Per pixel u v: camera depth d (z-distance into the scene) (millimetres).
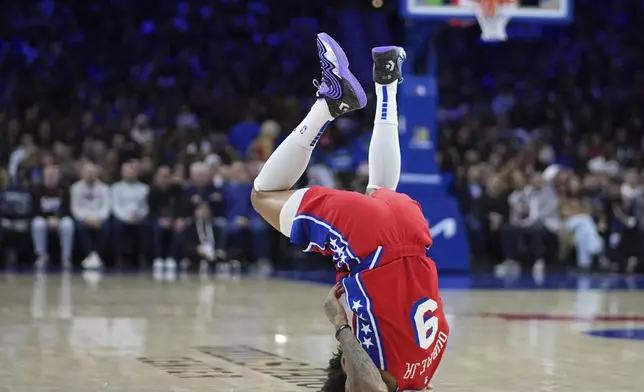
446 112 19938
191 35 21172
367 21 21828
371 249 4137
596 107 21016
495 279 13766
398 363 4098
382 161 4695
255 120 18766
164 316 8242
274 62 21094
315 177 15969
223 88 19672
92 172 15234
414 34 14164
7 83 19094
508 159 17812
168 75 20375
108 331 7191
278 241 15938
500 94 20828
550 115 20422
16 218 15086
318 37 4566
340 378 4148
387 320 4070
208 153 16844
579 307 9531
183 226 15391
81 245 15266
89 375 5293
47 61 19828
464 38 22062
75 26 20609
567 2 14109
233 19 21453
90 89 19547
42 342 6559
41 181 15281
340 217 4215
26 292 10383
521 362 5945
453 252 14516
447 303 9828
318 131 4598
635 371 5629
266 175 4578
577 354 6293
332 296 4266
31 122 17641
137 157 16734
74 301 9453
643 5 22438
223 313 8531
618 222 16406
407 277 4141
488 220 16203
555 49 22312
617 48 22125
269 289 11289
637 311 9164
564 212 16406
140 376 5285
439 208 14344
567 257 16469
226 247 15555
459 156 18438
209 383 5098
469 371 5598
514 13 14000
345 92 4512
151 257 15617
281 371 5496
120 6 21016
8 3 20453
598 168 18172
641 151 19578
